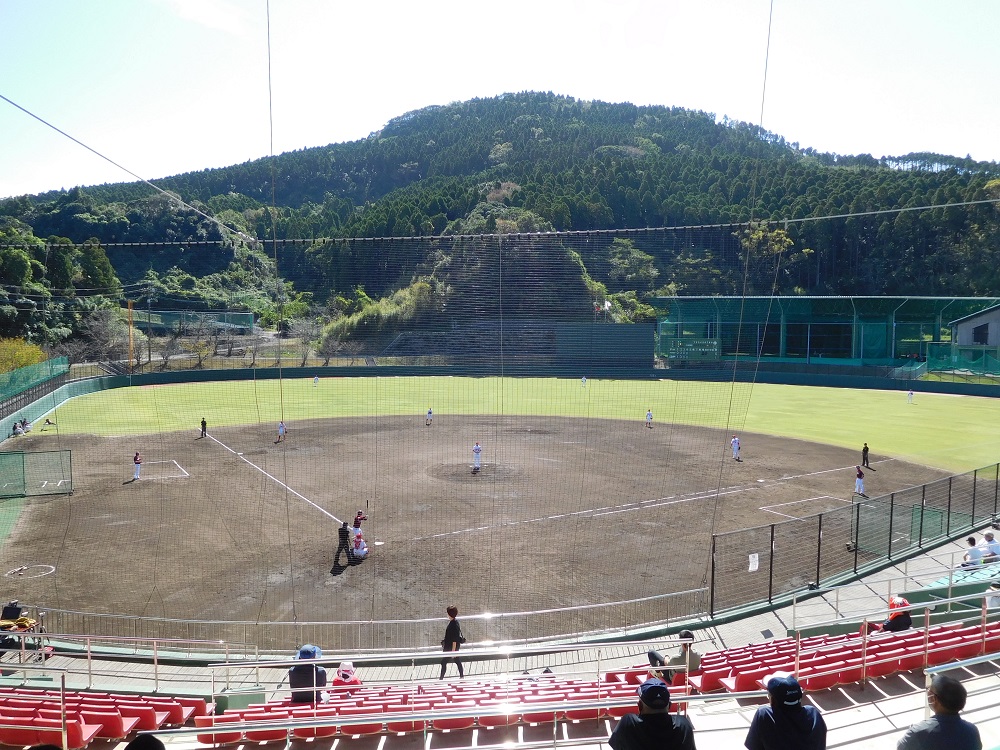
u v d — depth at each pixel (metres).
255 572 18.75
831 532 21.02
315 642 14.75
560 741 7.67
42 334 61.31
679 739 4.49
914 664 9.13
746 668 9.67
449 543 21.22
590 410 50.34
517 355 61.09
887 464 31.97
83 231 64.88
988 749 6.52
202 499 26.31
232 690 11.89
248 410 50.06
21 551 20.30
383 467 32.34
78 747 8.10
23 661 11.98
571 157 143.88
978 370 64.88
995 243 86.25
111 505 25.33
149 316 64.69
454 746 8.32
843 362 73.88
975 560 15.27
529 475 30.70
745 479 29.47
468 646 14.27
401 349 61.75
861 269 91.69
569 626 15.46
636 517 23.94
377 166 182.38
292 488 28.23
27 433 40.34
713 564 15.57
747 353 76.88
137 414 47.91
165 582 18.03
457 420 46.41
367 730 8.88
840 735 7.18
